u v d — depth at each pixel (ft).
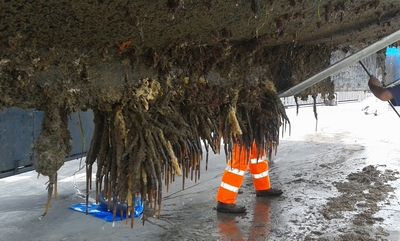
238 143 8.62
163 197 12.32
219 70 7.27
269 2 4.59
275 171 15.23
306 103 38.24
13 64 4.00
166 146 5.57
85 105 4.92
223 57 6.81
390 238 8.70
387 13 7.45
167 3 3.74
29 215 10.95
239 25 5.48
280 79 9.55
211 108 7.22
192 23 4.77
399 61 14.76
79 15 3.62
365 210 10.48
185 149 6.24
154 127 5.39
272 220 10.03
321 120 29.86
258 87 8.71
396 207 10.67
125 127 5.19
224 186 10.66
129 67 5.23
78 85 4.66
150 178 5.23
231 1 4.32
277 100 9.09
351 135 23.17
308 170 15.17
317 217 10.12
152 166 5.21
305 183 13.41
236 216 10.43
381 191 12.12
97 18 3.76
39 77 4.27
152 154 5.25
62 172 16.58
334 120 29.78
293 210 10.73
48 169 4.34
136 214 10.39
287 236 8.99
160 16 4.13
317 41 9.41
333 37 9.14
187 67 6.34
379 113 32.01
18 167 10.51
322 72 8.41
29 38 3.88
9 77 4.04
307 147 19.77
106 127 5.29
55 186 4.46
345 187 12.68
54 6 3.32
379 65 13.64
